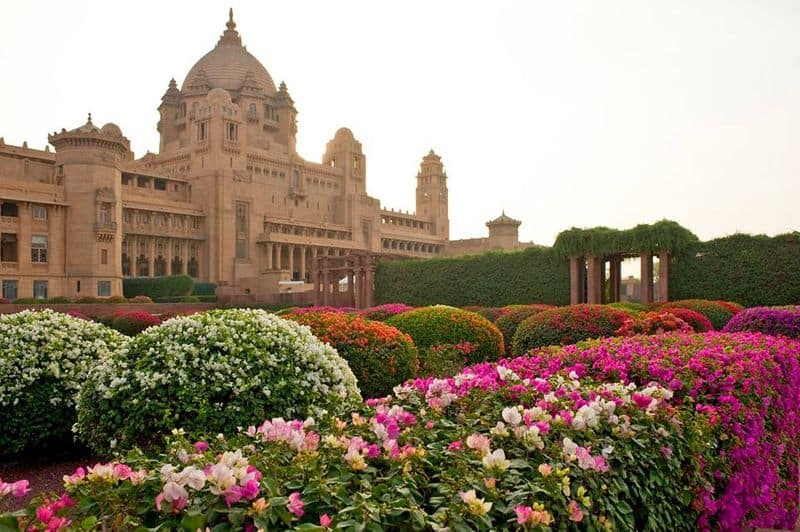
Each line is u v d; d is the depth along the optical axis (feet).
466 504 12.71
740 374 24.76
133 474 13.32
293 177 375.66
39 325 38.09
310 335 32.86
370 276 161.58
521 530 13.01
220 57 404.77
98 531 12.32
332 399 24.12
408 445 15.43
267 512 12.08
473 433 17.35
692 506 19.97
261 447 16.89
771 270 108.88
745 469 23.38
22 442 35.27
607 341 33.63
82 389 30.78
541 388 21.61
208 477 12.52
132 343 30.27
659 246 115.34
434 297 150.71
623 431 18.13
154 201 299.99
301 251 362.94
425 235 466.70
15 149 264.31
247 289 297.74
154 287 271.08
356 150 418.51
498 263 140.87
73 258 247.70
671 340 33.76
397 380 47.98
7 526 10.81
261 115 394.11
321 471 14.28
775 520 26.89
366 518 12.02
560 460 15.84
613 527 15.17
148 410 27.25
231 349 28.89
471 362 61.26
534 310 74.23
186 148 341.00
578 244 124.36
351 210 405.39
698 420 20.77
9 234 237.45
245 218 338.34
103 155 254.27
